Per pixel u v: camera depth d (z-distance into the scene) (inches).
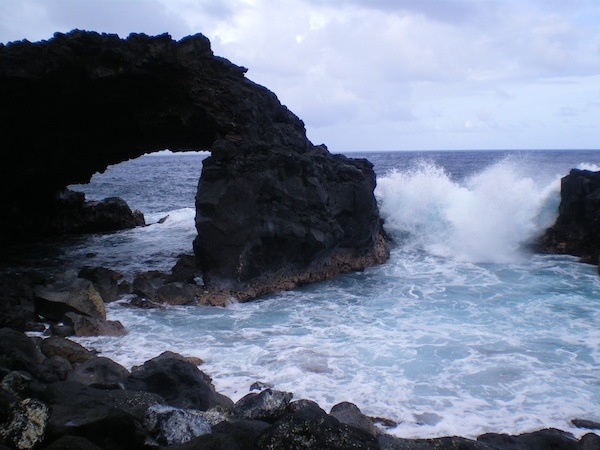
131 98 855.7
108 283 674.2
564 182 923.4
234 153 731.4
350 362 470.0
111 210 1299.2
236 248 697.0
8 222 1051.3
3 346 409.4
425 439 316.8
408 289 721.0
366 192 844.6
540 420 373.1
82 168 1052.5
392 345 510.6
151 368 398.0
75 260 908.6
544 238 937.5
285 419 299.7
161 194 2336.4
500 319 587.2
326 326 571.2
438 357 481.4
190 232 1243.8
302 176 767.7
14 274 718.5
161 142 981.2
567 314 603.2
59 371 403.9
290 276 748.0
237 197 708.7
